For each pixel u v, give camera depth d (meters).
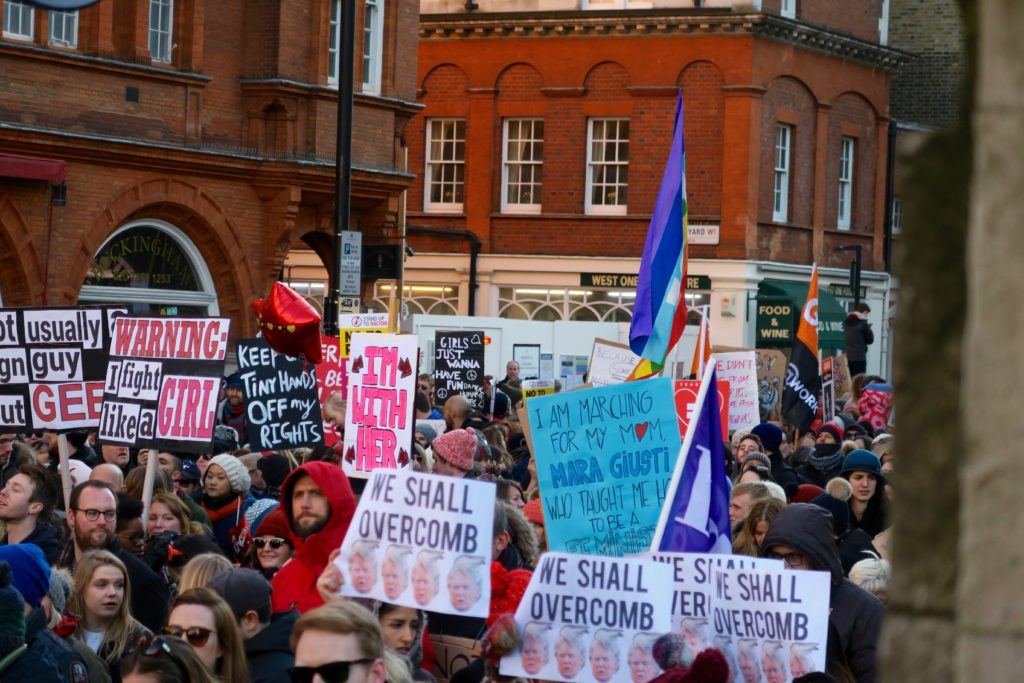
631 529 9.23
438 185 50.75
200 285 32.28
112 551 10.38
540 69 49.44
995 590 2.88
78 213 29.05
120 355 13.67
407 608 7.52
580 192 49.12
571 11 48.59
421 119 50.78
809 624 6.97
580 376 38.78
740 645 7.09
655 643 6.73
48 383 14.30
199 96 31.53
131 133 30.12
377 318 19.73
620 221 48.69
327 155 33.53
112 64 29.50
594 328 39.12
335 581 7.20
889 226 53.97
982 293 2.90
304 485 8.71
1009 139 2.88
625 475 9.24
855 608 7.81
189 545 10.44
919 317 3.04
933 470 3.01
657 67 48.12
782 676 7.00
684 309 13.07
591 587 7.00
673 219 12.95
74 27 29.28
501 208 50.19
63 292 28.81
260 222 32.88
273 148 32.88
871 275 52.84
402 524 7.19
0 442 15.93
